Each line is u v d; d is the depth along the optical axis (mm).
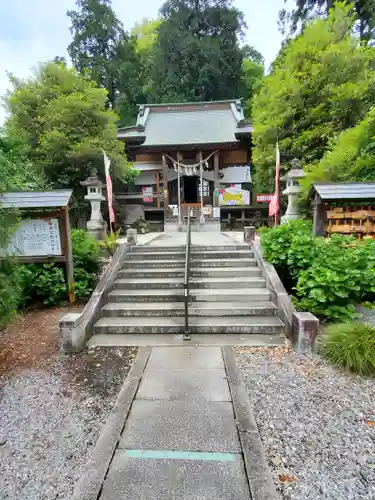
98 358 3396
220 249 5980
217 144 13828
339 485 1755
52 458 1990
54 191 5129
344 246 4648
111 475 1838
